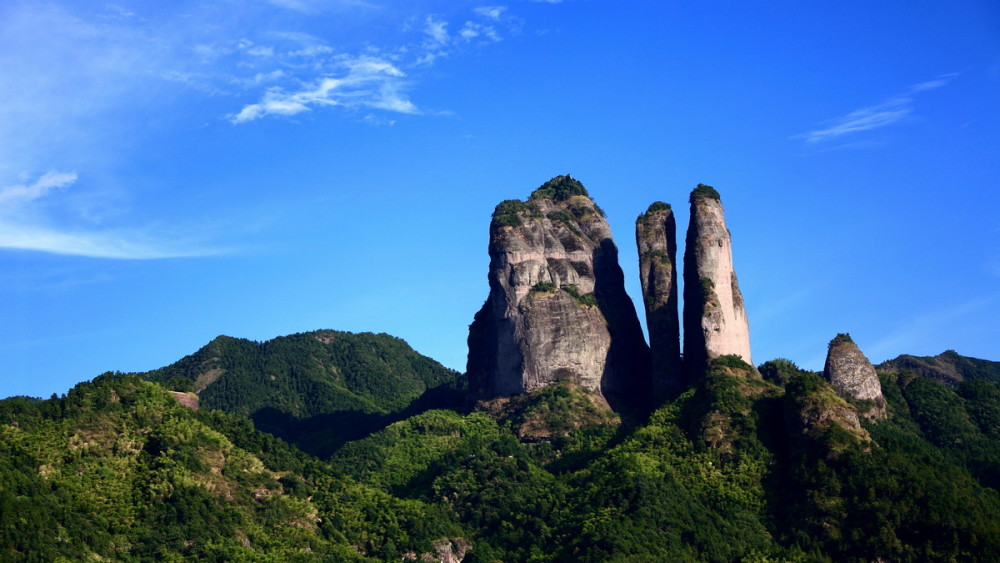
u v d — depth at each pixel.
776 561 180.38
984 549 176.75
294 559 178.25
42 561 159.62
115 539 170.62
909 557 179.25
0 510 161.88
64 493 173.25
